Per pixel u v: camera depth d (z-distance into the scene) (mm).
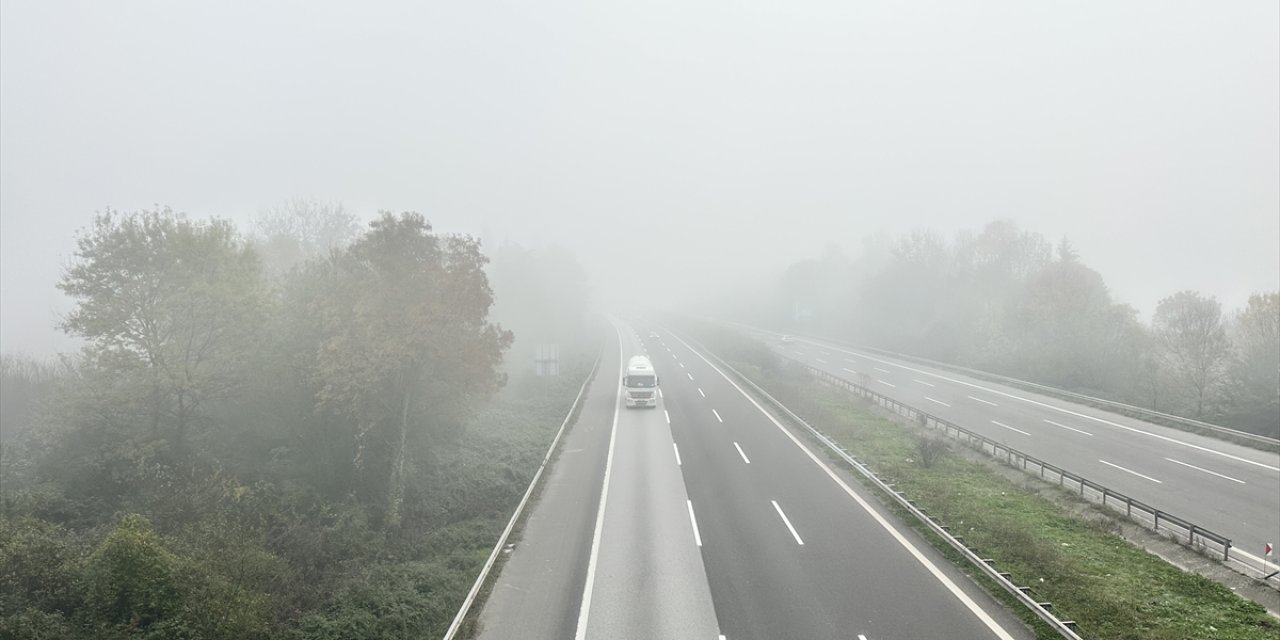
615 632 15391
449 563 20359
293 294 28000
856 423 40656
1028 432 38469
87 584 15508
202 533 19625
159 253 23719
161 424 25391
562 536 22156
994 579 17734
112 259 22984
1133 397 47906
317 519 24016
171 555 16406
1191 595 17172
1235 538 21766
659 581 18172
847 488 26781
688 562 19438
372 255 26453
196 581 16266
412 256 26922
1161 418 41000
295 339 27000
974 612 15961
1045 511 24281
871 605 16406
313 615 16312
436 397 29125
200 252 24391
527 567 19625
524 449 34781
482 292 27812
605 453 33719
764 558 19578
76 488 22359
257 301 25266
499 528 23469
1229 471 29750
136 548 15664
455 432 33594
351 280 26484
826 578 18078
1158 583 17938
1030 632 14992
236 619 15039
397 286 26094
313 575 20141
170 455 24078
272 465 26328
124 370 23609
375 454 28156
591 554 20375
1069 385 54281
